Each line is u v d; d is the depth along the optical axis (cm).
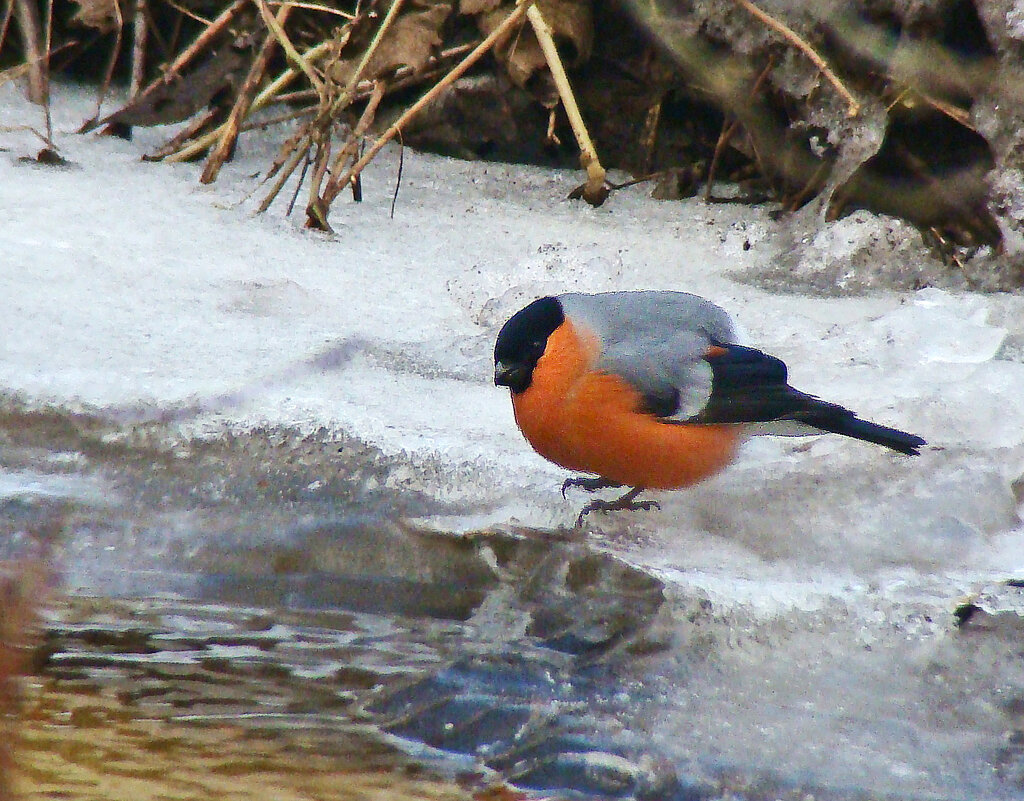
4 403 829
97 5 1440
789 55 1299
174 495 772
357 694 629
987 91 1214
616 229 1302
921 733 569
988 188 1230
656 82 1412
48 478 782
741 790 531
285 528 747
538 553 714
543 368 748
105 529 744
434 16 1270
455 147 1506
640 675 627
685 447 754
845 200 1296
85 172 1302
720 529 750
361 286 1099
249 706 612
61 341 914
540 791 546
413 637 681
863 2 1251
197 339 945
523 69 1380
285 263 1127
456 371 949
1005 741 562
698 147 1452
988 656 621
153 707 609
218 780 539
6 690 448
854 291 1183
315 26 1485
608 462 765
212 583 722
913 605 652
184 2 1546
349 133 1507
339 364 932
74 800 513
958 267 1220
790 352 977
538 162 1505
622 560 695
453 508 767
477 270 1095
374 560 732
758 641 641
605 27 1405
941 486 758
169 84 1399
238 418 834
